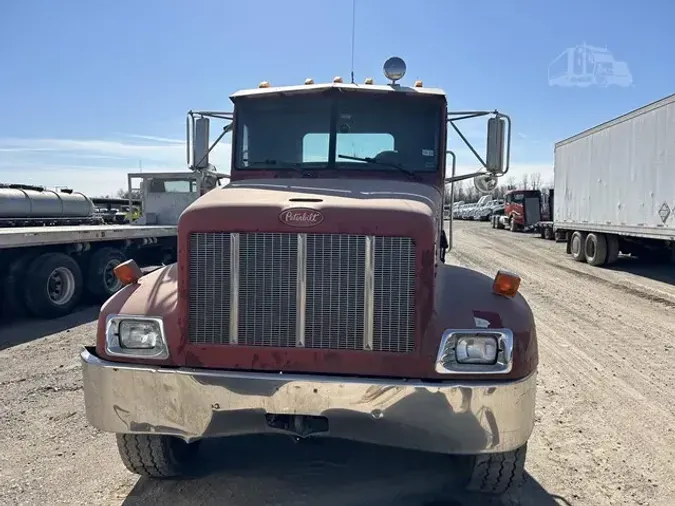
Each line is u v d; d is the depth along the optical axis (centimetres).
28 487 350
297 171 446
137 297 316
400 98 443
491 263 1620
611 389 548
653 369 615
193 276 294
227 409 288
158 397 293
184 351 296
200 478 362
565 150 1780
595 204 1551
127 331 303
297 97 448
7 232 760
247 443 413
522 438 287
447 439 280
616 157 1435
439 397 276
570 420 470
